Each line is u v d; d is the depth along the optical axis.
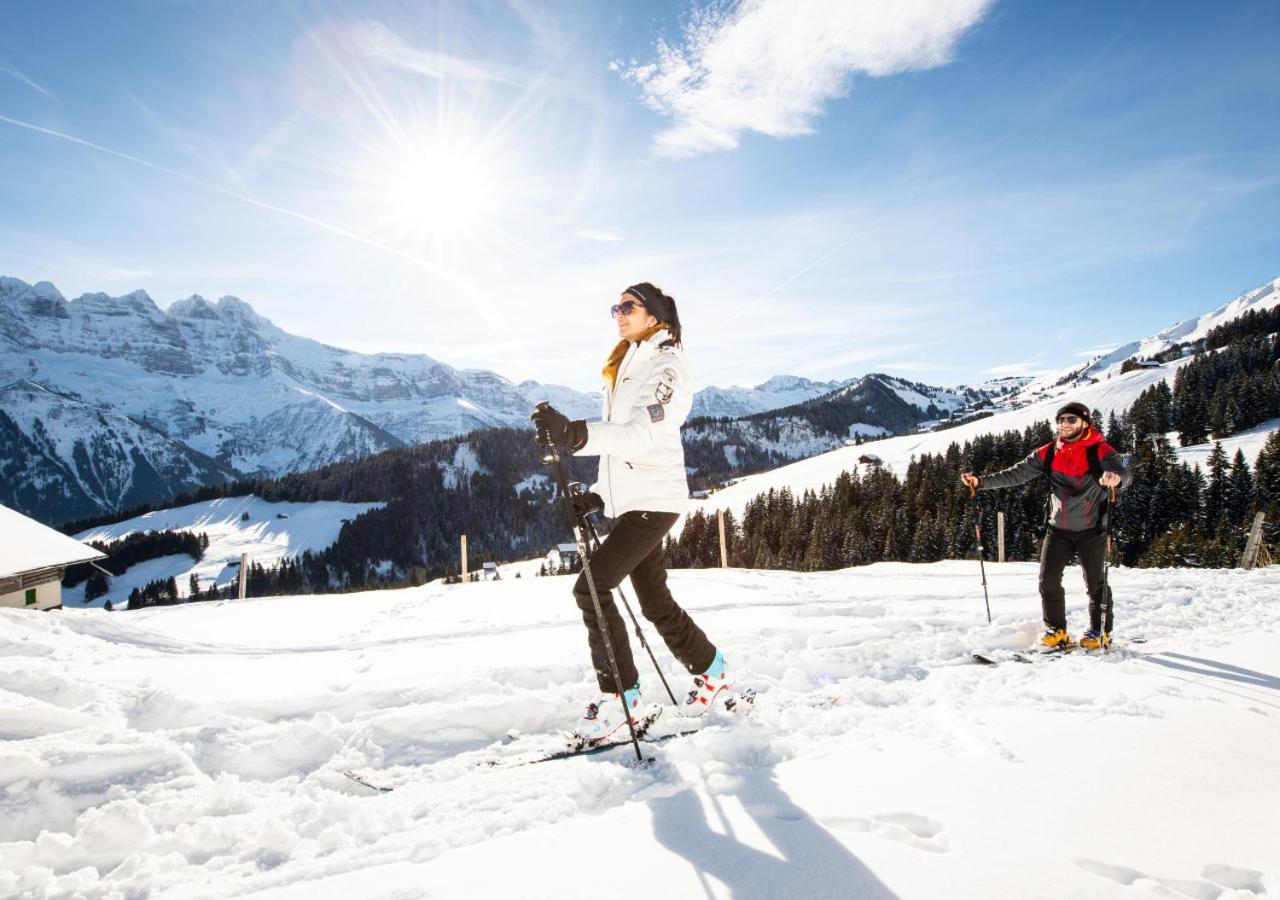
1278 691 3.42
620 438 2.72
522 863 1.92
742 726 3.01
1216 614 5.88
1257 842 1.90
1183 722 2.95
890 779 2.39
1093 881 1.72
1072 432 4.69
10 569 14.77
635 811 2.23
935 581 10.53
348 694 3.58
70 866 2.20
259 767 2.93
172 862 2.20
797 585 10.49
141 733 2.96
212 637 8.90
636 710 3.10
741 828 2.07
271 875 2.02
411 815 2.40
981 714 3.13
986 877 1.74
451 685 3.74
